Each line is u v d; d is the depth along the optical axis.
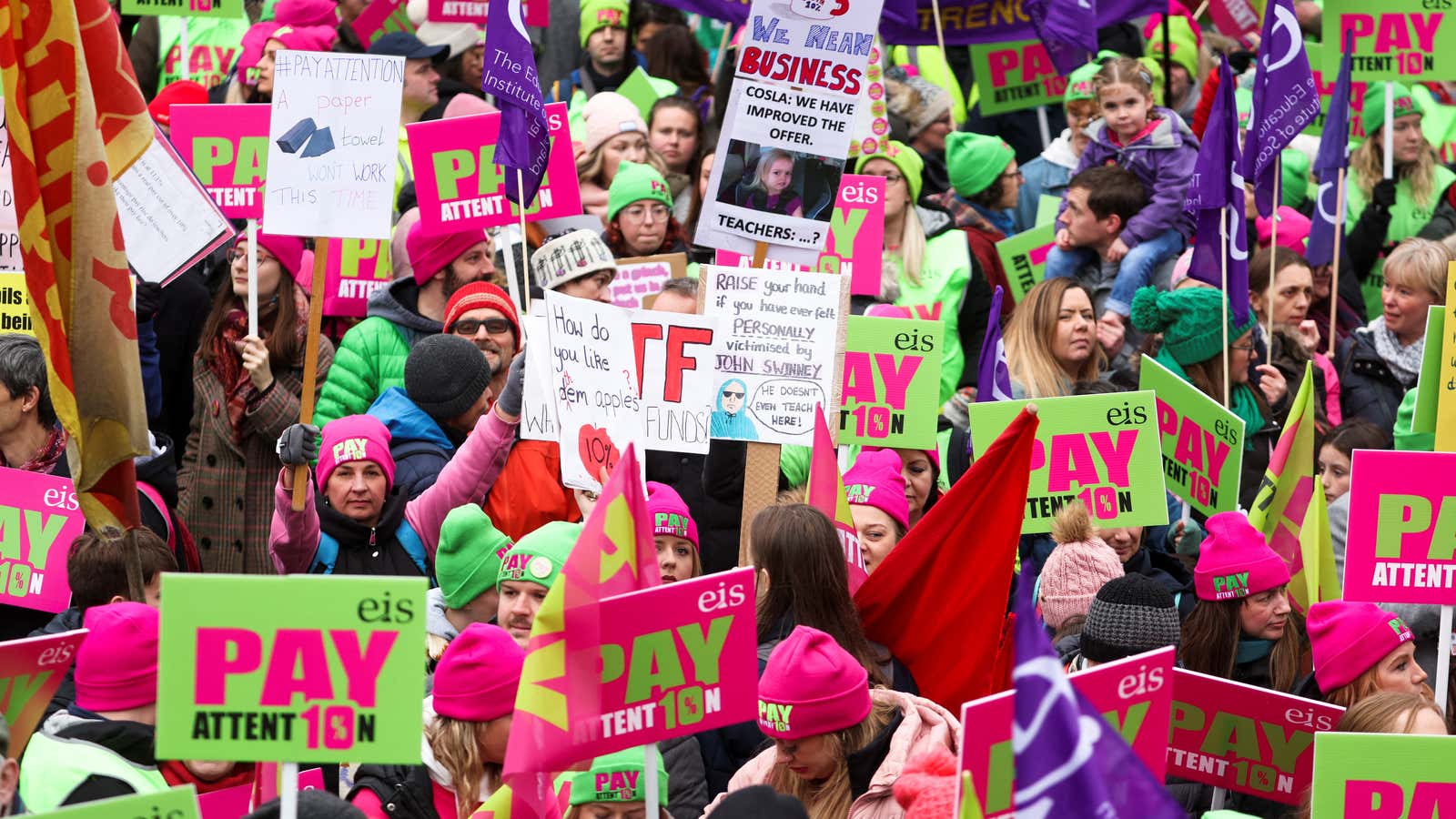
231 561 18.31
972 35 28.20
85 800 10.97
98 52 12.59
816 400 15.57
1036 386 19.72
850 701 11.98
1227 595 14.98
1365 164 26.77
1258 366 20.94
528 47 16.25
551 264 19.47
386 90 16.59
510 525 16.36
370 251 21.55
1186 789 14.67
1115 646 13.76
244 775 12.26
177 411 20.48
